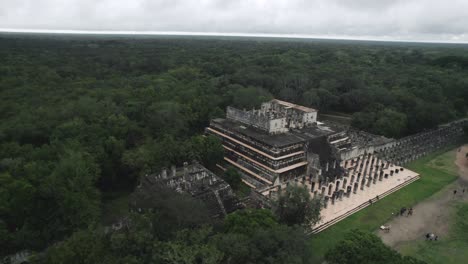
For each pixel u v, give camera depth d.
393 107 188.38
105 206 106.19
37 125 129.88
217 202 90.06
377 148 151.62
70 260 59.78
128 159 111.31
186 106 169.25
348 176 129.50
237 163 130.38
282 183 117.06
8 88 183.00
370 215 104.06
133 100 170.50
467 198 116.25
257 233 67.88
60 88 192.62
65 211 81.19
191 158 118.19
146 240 65.00
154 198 76.06
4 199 78.81
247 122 139.00
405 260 66.31
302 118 141.62
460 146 169.75
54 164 97.81
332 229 95.56
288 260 62.75
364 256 66.88
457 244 90.44
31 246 76.44
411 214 105.12
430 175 135.12
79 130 124.38
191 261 59.69
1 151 108.38
